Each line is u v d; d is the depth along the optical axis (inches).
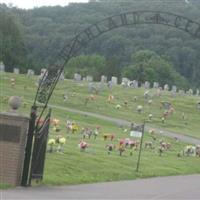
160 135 2618.1
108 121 2874.0
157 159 1754.4
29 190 872.9
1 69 4520.2
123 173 1304.1
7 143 906.7
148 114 3366.1
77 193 893.2
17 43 6077.8
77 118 2817.4
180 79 7185.0
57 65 1103.6
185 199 946.1
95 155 1542.8
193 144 2500.0
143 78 6870.1
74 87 3927.2
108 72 6914.4
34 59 6589.6
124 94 3922.2
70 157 1392.7
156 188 1094.4
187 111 3693.4
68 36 7613.2
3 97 3021.7
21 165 911.7
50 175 1066.1
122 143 1780.3
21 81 3887.8
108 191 965.2
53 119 2309.3
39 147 939.3
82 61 7298.2
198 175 1549.0
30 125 924.0
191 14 7504.9
